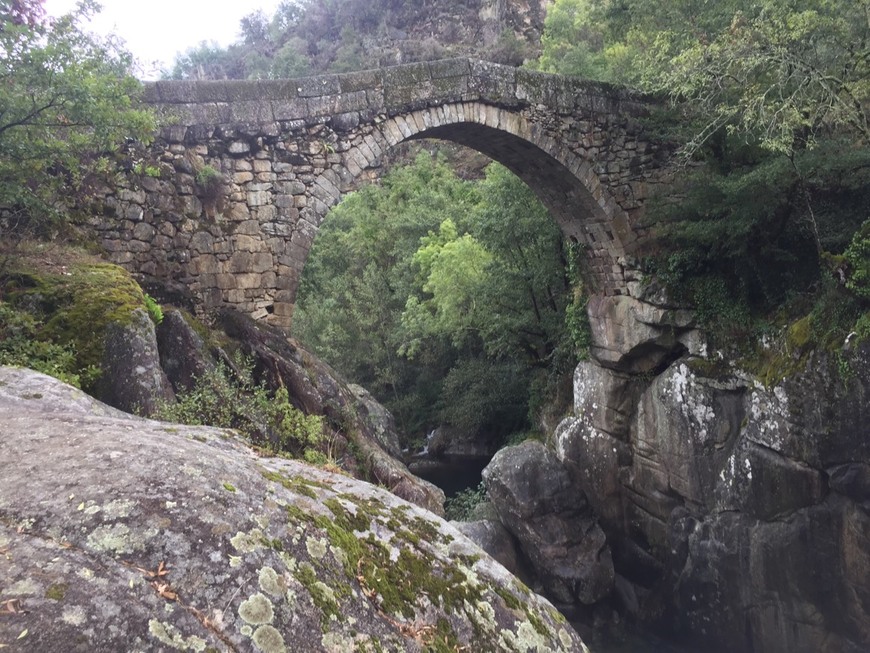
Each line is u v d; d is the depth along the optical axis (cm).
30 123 485
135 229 665
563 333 1355
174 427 216
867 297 704
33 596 105
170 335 582
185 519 135
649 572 1043
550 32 2247
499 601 173
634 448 1080
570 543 1077
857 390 711
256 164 743
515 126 912
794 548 795
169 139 691
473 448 1844
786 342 815
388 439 955
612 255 1068
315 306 2277
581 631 1022
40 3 485
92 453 150
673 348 1025
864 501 718
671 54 876
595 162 982
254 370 679
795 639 806
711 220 889
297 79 763
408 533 179
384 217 2703
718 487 903
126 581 117
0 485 134
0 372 249
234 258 730
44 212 580
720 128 877
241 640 119
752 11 796
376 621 143
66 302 462
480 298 1554
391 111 820
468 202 2491
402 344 2044
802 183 784
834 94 689
